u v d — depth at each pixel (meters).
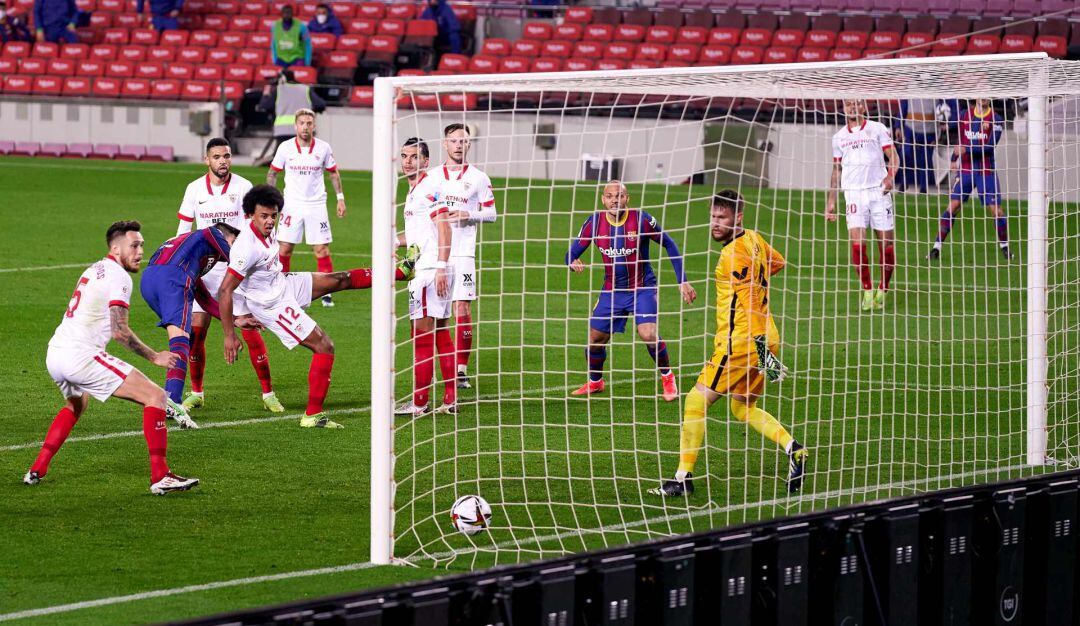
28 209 67.38
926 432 31.91
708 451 29.73
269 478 27.73
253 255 29.72
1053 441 31.70
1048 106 31.81
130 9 107.25
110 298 25.97
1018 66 26.00
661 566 17.77
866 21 96.50
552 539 24.22
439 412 33.16
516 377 37.28
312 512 25.64
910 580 19.67
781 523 18.88
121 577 21.89
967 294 49.41
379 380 22.83
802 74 25.52
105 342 26.33
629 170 85.06
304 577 22.03
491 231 64.50
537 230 65.31
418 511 25.78
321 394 31.52
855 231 45.72
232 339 29.92
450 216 31.11
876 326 43.72
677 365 39.16
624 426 32.16
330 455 29.50
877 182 45.59
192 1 107.00
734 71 24.72
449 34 102.06
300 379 36.94
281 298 30.98
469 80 23.59
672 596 17.84
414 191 33.50
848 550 19.27
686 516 25.52
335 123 92.12
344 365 38.59
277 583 21.70
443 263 30.97
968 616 20.42
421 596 16.34
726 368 26.45
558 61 96.56
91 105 94.50
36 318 43.44
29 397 34.00
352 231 64.88
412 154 33.97
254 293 30.78
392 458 22.98
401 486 27.30
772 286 51.03
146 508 25.61
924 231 62.41
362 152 92.12
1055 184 33.47
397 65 100.88
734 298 26.42
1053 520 21.27
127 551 23.19
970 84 28.47
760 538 18.67
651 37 98.88
